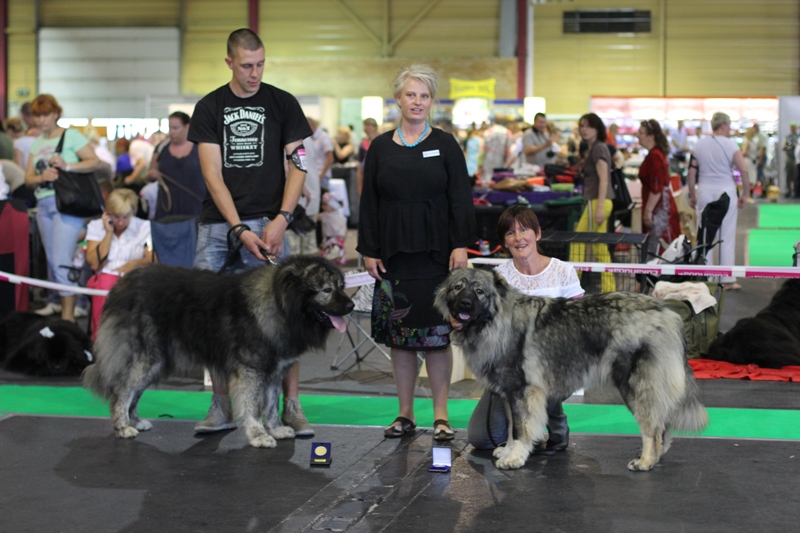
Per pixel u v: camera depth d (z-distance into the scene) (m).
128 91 26.78
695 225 11.20
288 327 4.75
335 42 26.38
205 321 4.90
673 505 3.89
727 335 7.14
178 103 25.25
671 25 25.45
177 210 8.73
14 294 8.16
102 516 3.80
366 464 4.57
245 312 4.80
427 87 4.93
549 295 4.86
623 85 25.78
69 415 5.63
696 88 25.61
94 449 4.85
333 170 17.61
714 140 10.18
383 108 24.81
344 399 6.18
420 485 4.21
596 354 4.39
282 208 5.21
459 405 6.04
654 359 4.27
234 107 5.19
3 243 8.06
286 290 4.71
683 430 4.42
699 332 7.29
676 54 25.53
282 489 4.16
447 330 5.00
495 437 4.77
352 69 26.12
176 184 8.71
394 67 25.95
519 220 4.86
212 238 5.32
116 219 7.54
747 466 4.46
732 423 5.37
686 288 7.44
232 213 5.12
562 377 4.45
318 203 10.70
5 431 5.23
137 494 4.09
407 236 4.93
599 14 25.55
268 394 5.00
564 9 25.56
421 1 25.95
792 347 6.95
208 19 26.47
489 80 25.80
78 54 26.75
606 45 25.66
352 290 10.82
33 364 6.90
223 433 5.20
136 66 26.67
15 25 26.88
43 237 8.54
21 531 3.63
